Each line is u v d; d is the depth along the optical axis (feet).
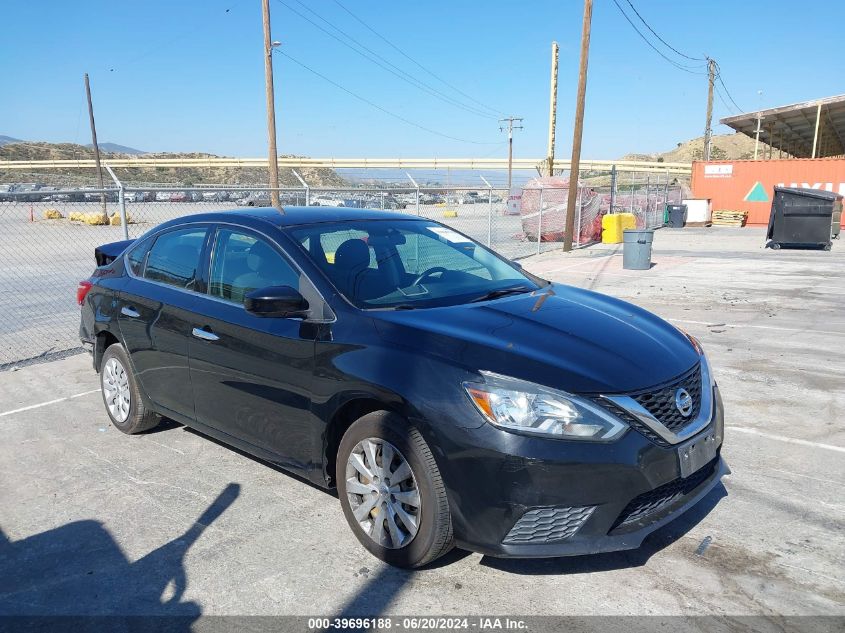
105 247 20.43
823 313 30.09
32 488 13.78
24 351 25.59
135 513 12.64
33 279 46.19
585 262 51.52
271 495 13.29
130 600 10.00
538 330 11.03
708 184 96.02
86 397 19.74
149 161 298.97
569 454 9.19
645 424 9.64
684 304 32.68
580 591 9.98
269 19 80.38
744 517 12.07
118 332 16.03
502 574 10.46
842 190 88.22
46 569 10.86
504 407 9.38
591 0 57.47
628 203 88.74
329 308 11.69
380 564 10.80
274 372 12.12
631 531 9.64
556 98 173.27
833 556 10.78
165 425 17.33
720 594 9.84
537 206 68.74
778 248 59.62
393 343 10.66
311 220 14.07
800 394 18.93
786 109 105.40
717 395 11.77
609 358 10.28
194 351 13.85
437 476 9.82
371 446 10.71
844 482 13.43
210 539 11.66
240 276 13.43
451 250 14.90
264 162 298.15
